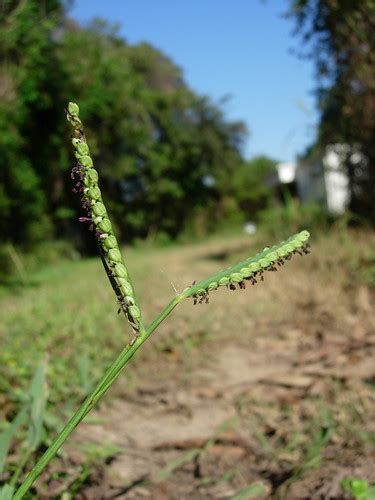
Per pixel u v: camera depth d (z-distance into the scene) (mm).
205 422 3104
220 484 2363
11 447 2549
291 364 4098
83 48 23844
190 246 29469
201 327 5402
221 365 4277
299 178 28312
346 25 8055
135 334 957
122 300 940
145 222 34125
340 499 2066
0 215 12898
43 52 16641
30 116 18906
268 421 2979
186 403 3416
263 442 2660
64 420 2971
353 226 9250
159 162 33062
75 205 23766
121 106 26594
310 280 6754
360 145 8875
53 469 2361
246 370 4102
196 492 2311
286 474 2367
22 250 13289
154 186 33562
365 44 8078
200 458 2625
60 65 20312
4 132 13180
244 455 2637
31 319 5535
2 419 2812
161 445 2797
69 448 2633
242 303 6352
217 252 18203
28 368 3760
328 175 10125
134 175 32625
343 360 3922
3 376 3535
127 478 2449
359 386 3246
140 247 33094
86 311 6117
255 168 47750
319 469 2305
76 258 22156
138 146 31312
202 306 6559
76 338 4809
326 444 2557
